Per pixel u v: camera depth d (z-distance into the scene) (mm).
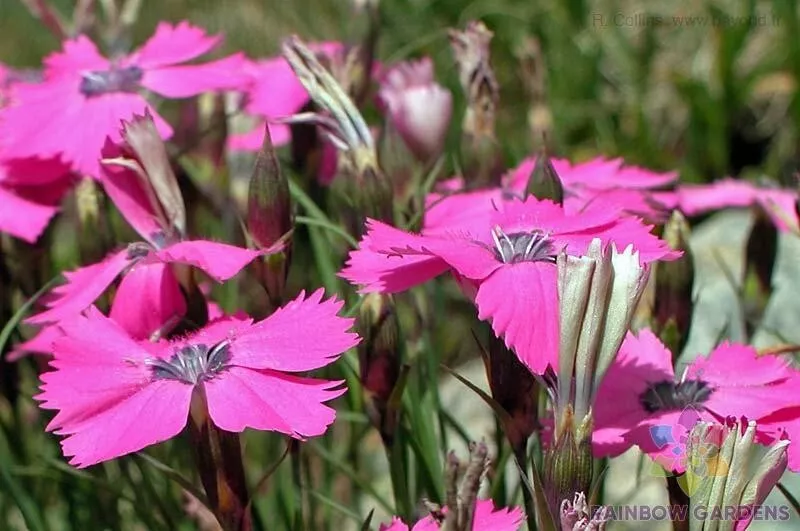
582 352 231
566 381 233
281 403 236
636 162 597
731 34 599
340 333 242
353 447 300
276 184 258
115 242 277
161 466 244
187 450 296
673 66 647
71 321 249
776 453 230
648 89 640
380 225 247
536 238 245
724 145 607
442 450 283
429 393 285
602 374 232
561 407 233
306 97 299
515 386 243
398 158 291
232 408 235
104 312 273
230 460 240
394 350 262
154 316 256
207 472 240
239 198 327
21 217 282
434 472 279
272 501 314
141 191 259
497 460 277
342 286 304
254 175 258
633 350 254
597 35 626
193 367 240
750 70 631
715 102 601
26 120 283
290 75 302
